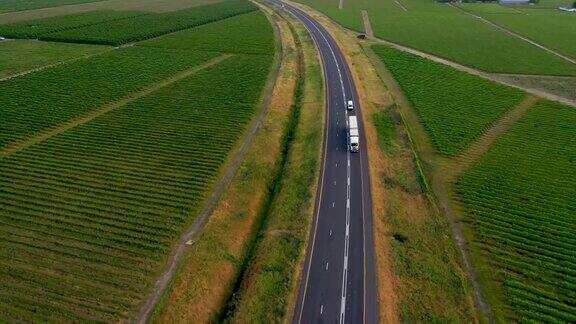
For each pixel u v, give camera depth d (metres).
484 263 82.44
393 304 73.25
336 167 109.75
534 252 85.12
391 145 121.50
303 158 115.12
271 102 150.00
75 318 71.38
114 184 104.88
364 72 178.25
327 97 152.62
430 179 107.69
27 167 112.12
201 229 90.56
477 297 75.62
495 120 138.12
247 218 95.12
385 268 79.56
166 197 100.31
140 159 115.75
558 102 151.38
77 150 120.06
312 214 93.00
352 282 76.81
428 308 72.38
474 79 171.62
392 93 159.25
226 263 83.06
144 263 82.06
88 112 145.00
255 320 70.62
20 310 72.56
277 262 81.12
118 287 77.06
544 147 121.88
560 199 99.69
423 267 80.06
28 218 93.88
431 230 89.38
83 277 79.12
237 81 170.12
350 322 69.81
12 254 84.19
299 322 70.12
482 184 105.00
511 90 160.88
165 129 131.88
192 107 147.00
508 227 91.38
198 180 106.75
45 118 139.25
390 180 105.62
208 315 73.50
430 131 130.00
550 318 71.12
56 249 85.31
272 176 111.81
